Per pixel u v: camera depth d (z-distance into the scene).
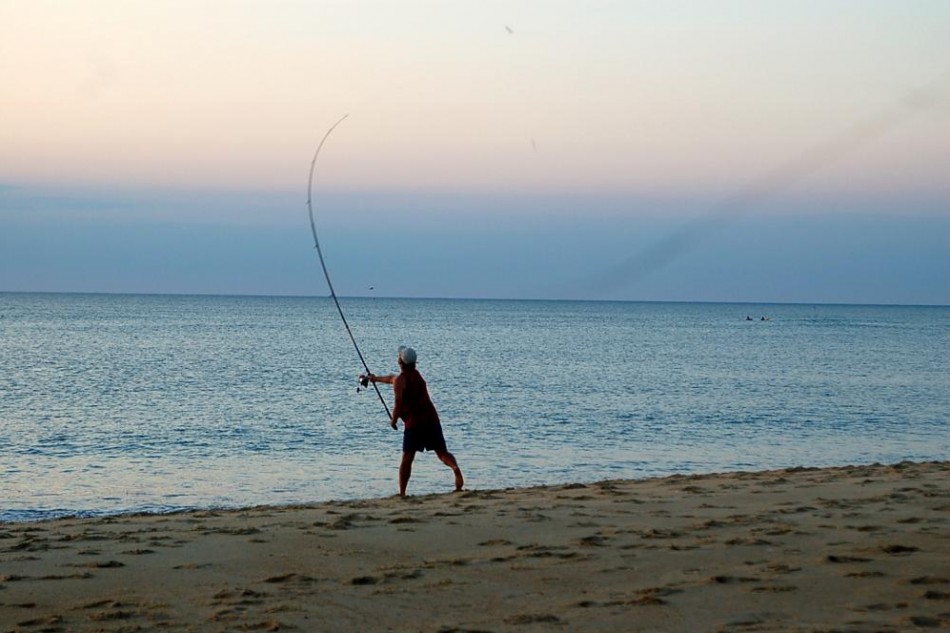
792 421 28.23
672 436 24.53
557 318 167.62
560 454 21.02
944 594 5.88
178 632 5.27
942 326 146.50
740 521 8.36
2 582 6.35
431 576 6.49
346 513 9.23
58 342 70.06
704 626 5.33
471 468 18.88
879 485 10.77
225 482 17.14
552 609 5.68
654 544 7.41
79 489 16.38
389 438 23.22
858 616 5.47
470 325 124.50
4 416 26.94
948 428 26.92
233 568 6.77
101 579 6.45
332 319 139.00
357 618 5.54
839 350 72.31
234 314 157.12
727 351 69.31
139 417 27.12
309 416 27.70
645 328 121.88
